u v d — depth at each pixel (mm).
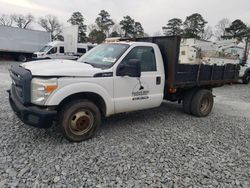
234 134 5605
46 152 4098
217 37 57750
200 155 4352
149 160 4035
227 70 7844
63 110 4414
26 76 4195
